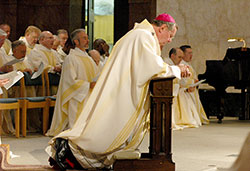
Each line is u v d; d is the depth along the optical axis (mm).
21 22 22594
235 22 22281
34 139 11969
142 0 22141
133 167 6824
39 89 14461
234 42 22250
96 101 7043
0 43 8289
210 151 10344
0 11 22344
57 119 12789
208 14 22469
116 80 6902
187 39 22469
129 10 22344
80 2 23109
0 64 13000
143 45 6895
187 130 15273
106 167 7105
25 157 9055
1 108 11430
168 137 6961
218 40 22453
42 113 13391
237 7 22234
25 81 12875
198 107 17562
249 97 19953
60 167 7004
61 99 12742
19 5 22500
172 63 16234
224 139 12719
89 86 12609
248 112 19984
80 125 7055
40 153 9594
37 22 23031
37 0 22984
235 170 1890
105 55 15805
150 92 7137
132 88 6855
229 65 18422
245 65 18500
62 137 7016
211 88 21484
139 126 7039
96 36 33656
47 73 13922
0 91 8516
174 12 22344
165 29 7352
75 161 7055
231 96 21312
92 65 13328
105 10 33500
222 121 19078
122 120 6809
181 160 8992
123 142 6848
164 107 7004
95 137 6828
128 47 6980
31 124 14055
